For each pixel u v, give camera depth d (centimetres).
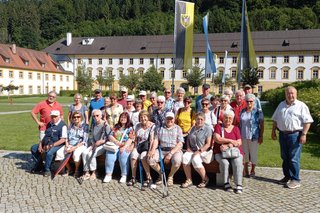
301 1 11081
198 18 10956
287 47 6788
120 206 590
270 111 2620
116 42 8206
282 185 718
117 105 907
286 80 6831
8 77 6519
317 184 724
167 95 939
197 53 7256
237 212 566
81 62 8238
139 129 755
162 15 12875
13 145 1152
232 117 709
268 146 1150
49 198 627
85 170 766
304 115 692
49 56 7856
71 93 6900
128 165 749
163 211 568
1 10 12538
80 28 12088
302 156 977
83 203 603
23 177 764
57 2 13000
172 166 712
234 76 7081
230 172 735
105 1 14062
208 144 720
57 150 782
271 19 10231
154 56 7675
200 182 743
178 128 740
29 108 3175
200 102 876
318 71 6612
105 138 771
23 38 11375
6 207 579
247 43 1576
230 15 11006
